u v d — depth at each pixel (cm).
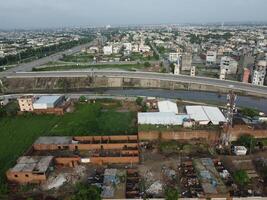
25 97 15225
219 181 8588
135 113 14812
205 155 10512
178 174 9294
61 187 8769
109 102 16775
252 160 10106
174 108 14538
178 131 11738
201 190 8388
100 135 11875
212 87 19625
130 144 10988
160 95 19188
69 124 13512
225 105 15850
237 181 8681
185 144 11294
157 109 14950
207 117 12925
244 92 18362
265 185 8656
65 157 10069
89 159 10075
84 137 11450
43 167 9281
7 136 12400
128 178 9112
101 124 13375
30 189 8731
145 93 19838
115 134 12100
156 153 10725
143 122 12619
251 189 8456
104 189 8356
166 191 8156
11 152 10950
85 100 16962
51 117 14562
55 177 9300
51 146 11000
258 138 11712
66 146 10994
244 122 12694
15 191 8681
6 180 9150
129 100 17088
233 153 10625
